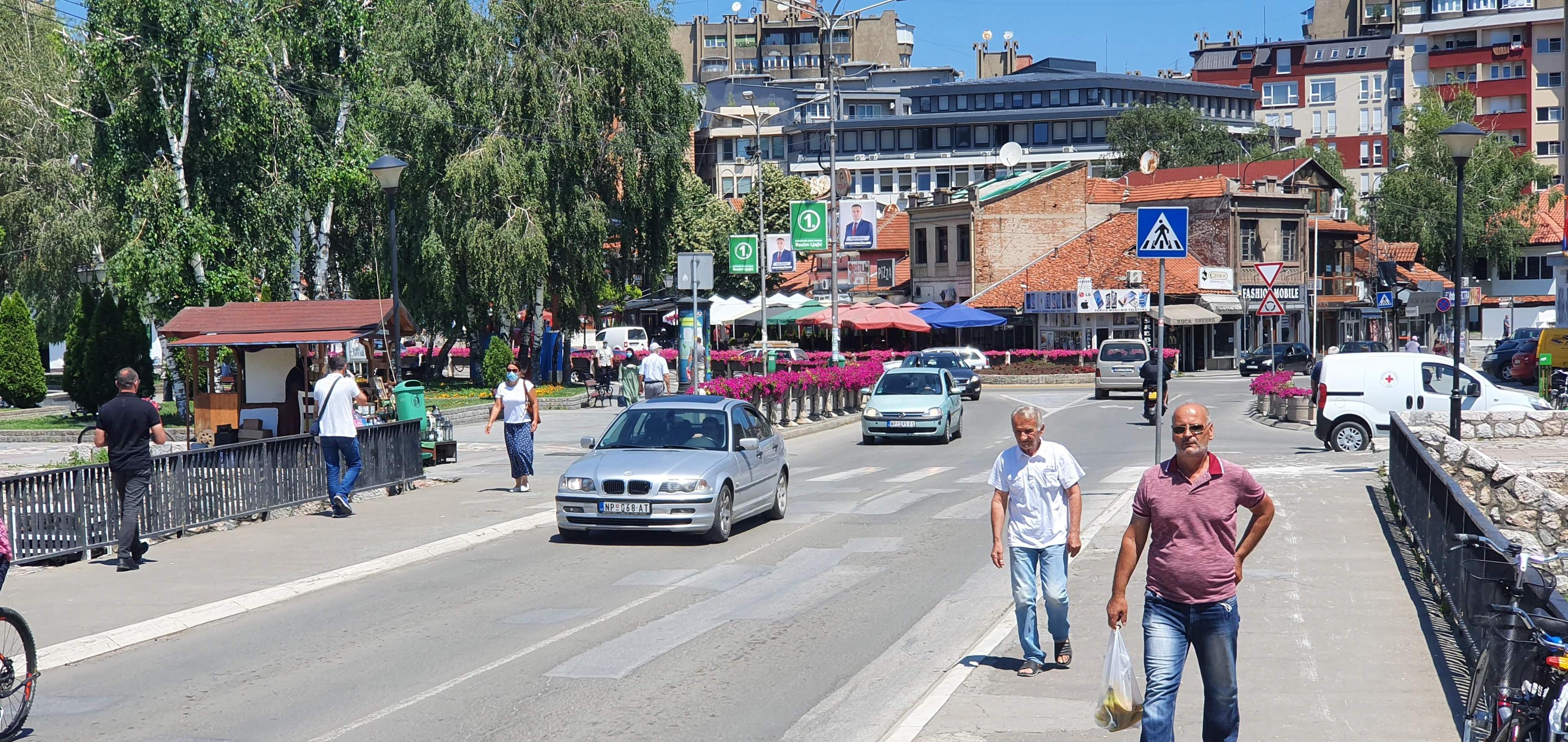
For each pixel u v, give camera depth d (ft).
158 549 47.11
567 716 25.80
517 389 63.57
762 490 53.16
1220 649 20.43
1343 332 244.63
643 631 33.73
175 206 112.37
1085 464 76.54
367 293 168.14
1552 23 379.14
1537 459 72.13
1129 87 418.92
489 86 149.18
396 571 43.52
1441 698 25.53
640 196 156.15
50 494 43.47
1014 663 29.48
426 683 28.45
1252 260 218.79
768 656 30.94
